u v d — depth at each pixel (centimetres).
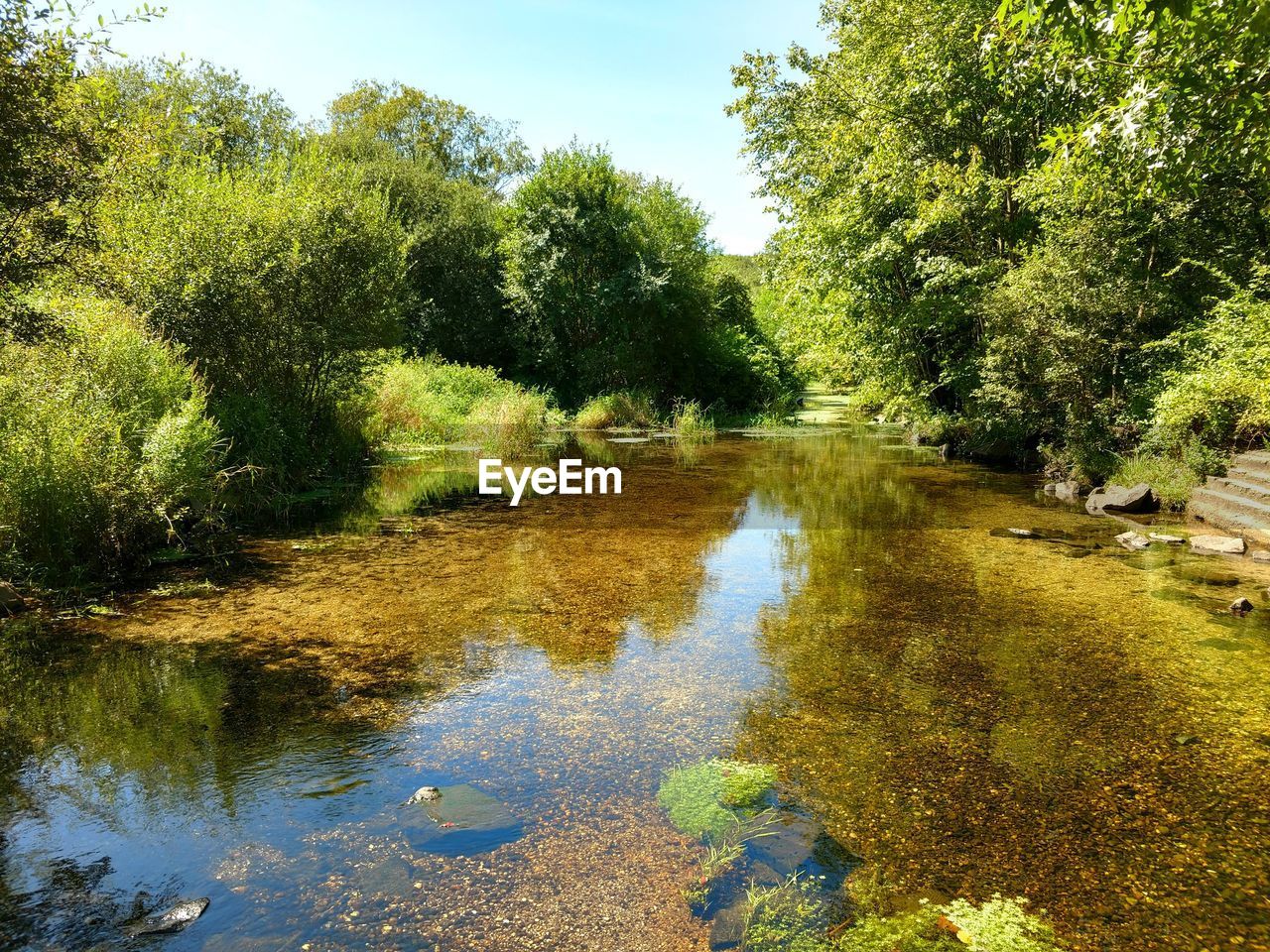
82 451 638
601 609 555
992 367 1273
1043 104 1253
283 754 338
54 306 539
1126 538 769
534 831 279
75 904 237
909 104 1432
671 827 282
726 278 3438
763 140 1803
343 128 3036
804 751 342
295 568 671
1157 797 303
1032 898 242
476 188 3122
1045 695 401
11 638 485
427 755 338
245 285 967
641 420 2405
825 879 252
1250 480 845
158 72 2314
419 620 527
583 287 2694
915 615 539
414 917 233
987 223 1450
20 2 420
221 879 251
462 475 1288
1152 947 220
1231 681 418
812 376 3519
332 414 1238
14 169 441
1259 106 518
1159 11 465
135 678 421
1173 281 1120
